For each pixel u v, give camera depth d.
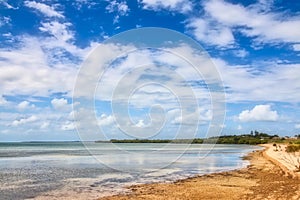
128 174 36.16
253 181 31.06
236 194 24.27
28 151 92.38
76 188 26.91
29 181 30.67
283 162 47.22
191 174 36.56
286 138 163.62
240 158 62.62
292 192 24.39
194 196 23.64
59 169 40.97
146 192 25.19
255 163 51.47
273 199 21.88
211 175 35.59
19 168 42.31
